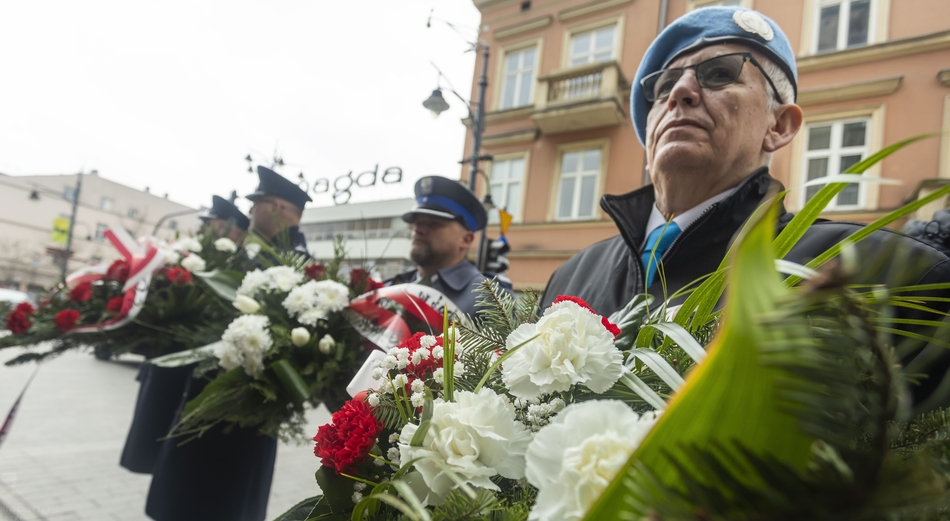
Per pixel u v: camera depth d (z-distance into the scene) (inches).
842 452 8.0
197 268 75.9
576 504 12.1
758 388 8.4
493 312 26.5
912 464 8.7
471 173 253.3
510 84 395.5
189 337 66.7
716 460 8.2
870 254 8.3
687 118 41.3
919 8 251.9
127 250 84.9
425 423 17.0
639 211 49.7
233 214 135.4
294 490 132.8
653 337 22.1
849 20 267.7
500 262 237.5
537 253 344.2
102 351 76.3
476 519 15.3
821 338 8.9
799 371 7.8
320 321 55.2
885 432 8.4
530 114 350.0
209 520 58.5
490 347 24.0
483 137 385.4
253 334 50.4
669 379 15.2
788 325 7.9
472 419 17.0
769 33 43.0
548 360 18.7
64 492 119.9
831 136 260.1
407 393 22.9
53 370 276.2
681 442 9.2
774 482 7.7
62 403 204.1
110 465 140.1
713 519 7.9
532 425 18.6
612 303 47.1
